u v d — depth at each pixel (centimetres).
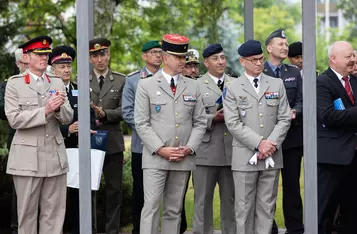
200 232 886
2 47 1617
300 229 902
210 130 878
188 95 804
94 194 935
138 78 896
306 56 700
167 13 1794
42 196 794
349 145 815
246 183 813
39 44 786
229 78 907
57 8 1722
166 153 781
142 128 791
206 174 881
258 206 821
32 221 790
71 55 899
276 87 825
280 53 913
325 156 816
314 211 702
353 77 841
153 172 786
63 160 795
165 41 801
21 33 1669
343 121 801
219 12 1708
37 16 1730
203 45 1800
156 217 790
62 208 802
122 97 905
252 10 1016
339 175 827
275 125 822
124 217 1037
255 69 817
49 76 803
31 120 765
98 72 934
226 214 899
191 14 1803
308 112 702
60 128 868
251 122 814
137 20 1805
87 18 712
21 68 916
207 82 894
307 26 700
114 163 920
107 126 919
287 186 902
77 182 852
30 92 783
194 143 795
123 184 1037
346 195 866
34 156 776
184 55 799
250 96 816
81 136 717
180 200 801
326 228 872
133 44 1822
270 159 802
